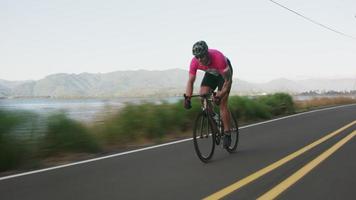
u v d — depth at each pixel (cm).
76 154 846
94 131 977
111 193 502
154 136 1095
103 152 890
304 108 2762
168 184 546
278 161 705
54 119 857
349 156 750
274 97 2164
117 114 1114
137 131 1072
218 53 697
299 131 1193
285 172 614
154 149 877
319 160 710
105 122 1053
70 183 556
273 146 890
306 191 503
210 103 726
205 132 702
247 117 1672
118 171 638
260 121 1619
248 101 1747
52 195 493
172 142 995
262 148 862
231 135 801
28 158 731
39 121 826
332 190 508
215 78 727
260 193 494
